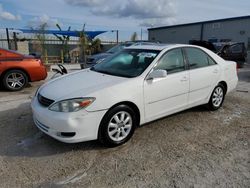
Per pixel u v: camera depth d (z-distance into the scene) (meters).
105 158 3.37
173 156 3.45
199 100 4.90
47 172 3.04
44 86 3.98
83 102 3.31
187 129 4.38
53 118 3.30
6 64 7.09
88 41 22.33
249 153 3.56
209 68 5.00
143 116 3.95
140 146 3.72
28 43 20.39
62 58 20.25
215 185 2.81
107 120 3.50
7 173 3.00
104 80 3.86
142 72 3.97
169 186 2.79
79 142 3.56
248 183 2.86
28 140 3.84
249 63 17.17
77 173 3.03
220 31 24.39
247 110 5.52
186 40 28.20
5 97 6.45
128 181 2.88
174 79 4.27
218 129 4.41
